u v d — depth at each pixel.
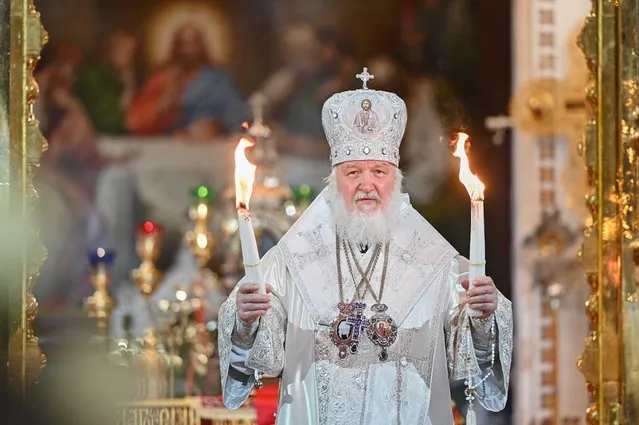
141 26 21.50
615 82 8.83
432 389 8.02
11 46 8.65
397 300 8.07
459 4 19.59
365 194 8.16
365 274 8.13
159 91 21.38
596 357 8.77
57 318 14.73
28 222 8.61
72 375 8.28
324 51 21.45
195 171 21.19
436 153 20.05
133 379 11.10
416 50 20.66
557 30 16.00
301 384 7.98
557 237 15.85
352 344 7.96
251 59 21.55
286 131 21.34
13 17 8.66
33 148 8.64
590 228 8.86
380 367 7.96
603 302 8.75
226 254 13.84
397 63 20.88
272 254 8.29
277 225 12.51
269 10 21.62
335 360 7.98
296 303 8.09
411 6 20.78
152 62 21.47
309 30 21.52
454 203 19.98
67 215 20.77
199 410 10.84
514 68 16.89
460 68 19.50
